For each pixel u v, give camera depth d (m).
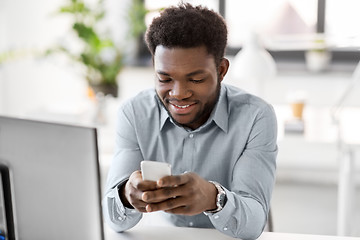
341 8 4.23
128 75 4.26
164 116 1.56
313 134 2.82
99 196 1.08
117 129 1.64
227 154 1.56
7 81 4.31
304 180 4.14
